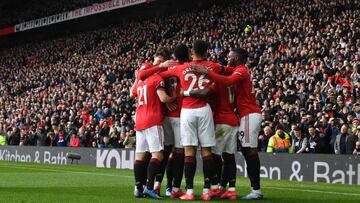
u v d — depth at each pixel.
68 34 66.25
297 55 29.88
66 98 41.34
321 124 20.86
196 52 11.09
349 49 27.53
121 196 11.60
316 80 26.17
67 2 61.91
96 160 28.59
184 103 10.97
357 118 20.59
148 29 50.25
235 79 10.85
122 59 45.97
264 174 20.98
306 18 34.50
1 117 45.75
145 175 11.48
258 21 39.03
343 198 12.06
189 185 10.91
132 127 27.62
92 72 45.72
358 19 30.66
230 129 11.25
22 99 47.34
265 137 22.30
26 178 17.70
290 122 22.97
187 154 10.97
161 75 11.16
